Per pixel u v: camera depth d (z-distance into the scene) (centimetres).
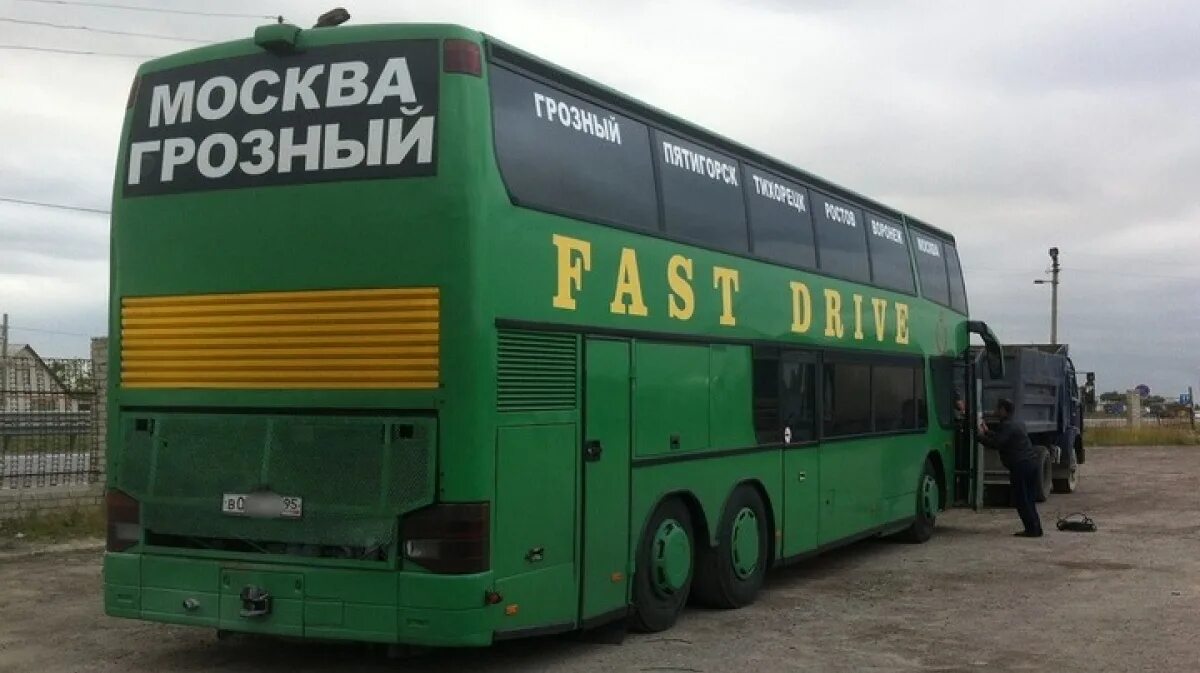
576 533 747
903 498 1397
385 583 658
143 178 741
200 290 715
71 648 820
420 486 653
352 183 675
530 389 700
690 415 902
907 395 1420
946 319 1584
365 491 665
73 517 1373
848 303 1238
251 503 695
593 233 776
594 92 802
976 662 796
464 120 663
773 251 1068
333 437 675
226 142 715
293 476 685
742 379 993
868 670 771
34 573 1124
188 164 725
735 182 1007
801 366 1113
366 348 666
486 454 656
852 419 1236
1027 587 1129
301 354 682
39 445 1385
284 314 688
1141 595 1080
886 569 1255
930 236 1560
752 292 1016
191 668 765
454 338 650
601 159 798
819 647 842
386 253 664
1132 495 2248
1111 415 7488
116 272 749
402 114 672
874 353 1307
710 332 937
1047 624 937
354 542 667
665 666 774
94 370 1453
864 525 1266
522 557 689
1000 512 1958
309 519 679
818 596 1073
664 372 862
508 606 674
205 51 734
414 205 661
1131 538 1543
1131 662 799
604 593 783
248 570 693
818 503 1145
